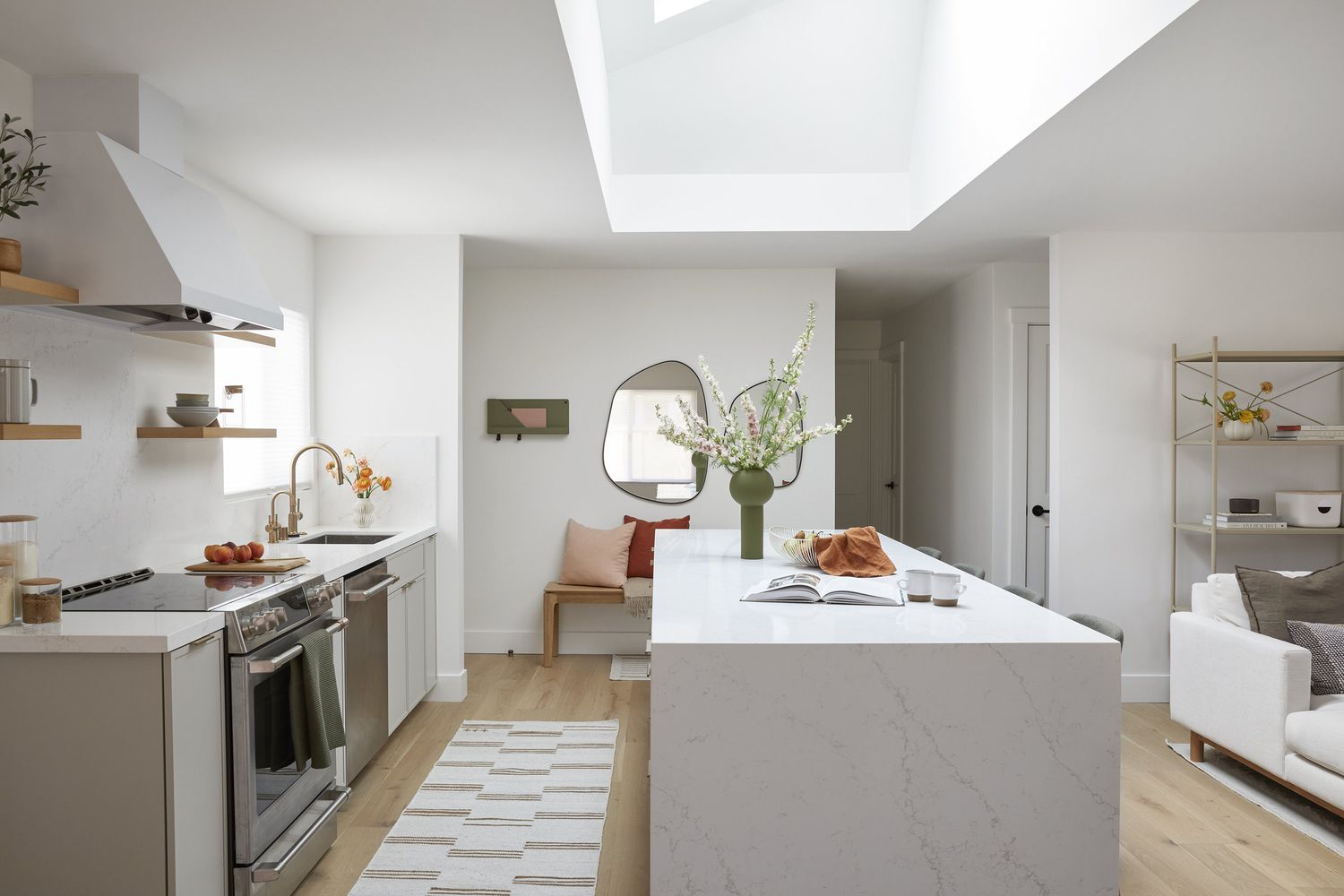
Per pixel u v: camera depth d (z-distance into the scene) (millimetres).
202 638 2127
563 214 4148
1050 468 4715
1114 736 2053
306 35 2268
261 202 3922
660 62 4234
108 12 2129
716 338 5492
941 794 2057
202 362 3416
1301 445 4414
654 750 2061
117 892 2008
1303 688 3098
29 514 2439
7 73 2428
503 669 5152
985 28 3365
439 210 4066
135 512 2938
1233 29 2193
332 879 2684
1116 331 4570
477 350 5531
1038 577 5266
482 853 2859
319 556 3297
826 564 3057
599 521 5516
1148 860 2791
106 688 1997
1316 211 4105
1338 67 2424
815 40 4191
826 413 5469
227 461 3717
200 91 2645
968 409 5707
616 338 5508
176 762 2008
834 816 2057
